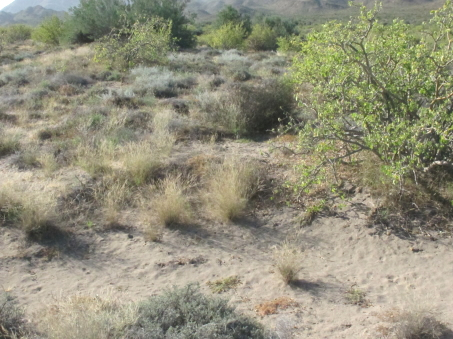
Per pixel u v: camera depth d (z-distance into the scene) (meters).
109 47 16.16
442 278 4.57
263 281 4.61
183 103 10.20
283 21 33.84
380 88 5.48
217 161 6.79
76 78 13.05
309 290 4.45
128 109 9.89
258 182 6.10
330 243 5.23
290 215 5.68
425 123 4.89
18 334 3.67
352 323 3.94
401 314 3.96
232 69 14.52
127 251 5.11
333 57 5.39
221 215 5.63
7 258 4.86
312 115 7.91
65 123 8.79
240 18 33.16
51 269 4.79
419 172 5.57
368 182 5.82
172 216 5.52
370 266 4.84
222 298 4.21
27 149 7.43
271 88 9.05
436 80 5.29
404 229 5.23
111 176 6.33
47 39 26.52
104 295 4.31
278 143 7.72
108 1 24.62
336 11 119.75
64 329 3.41
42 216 5.24
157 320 3.65
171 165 6.65
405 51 5.40
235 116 8.51
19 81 13.28
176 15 24.55
